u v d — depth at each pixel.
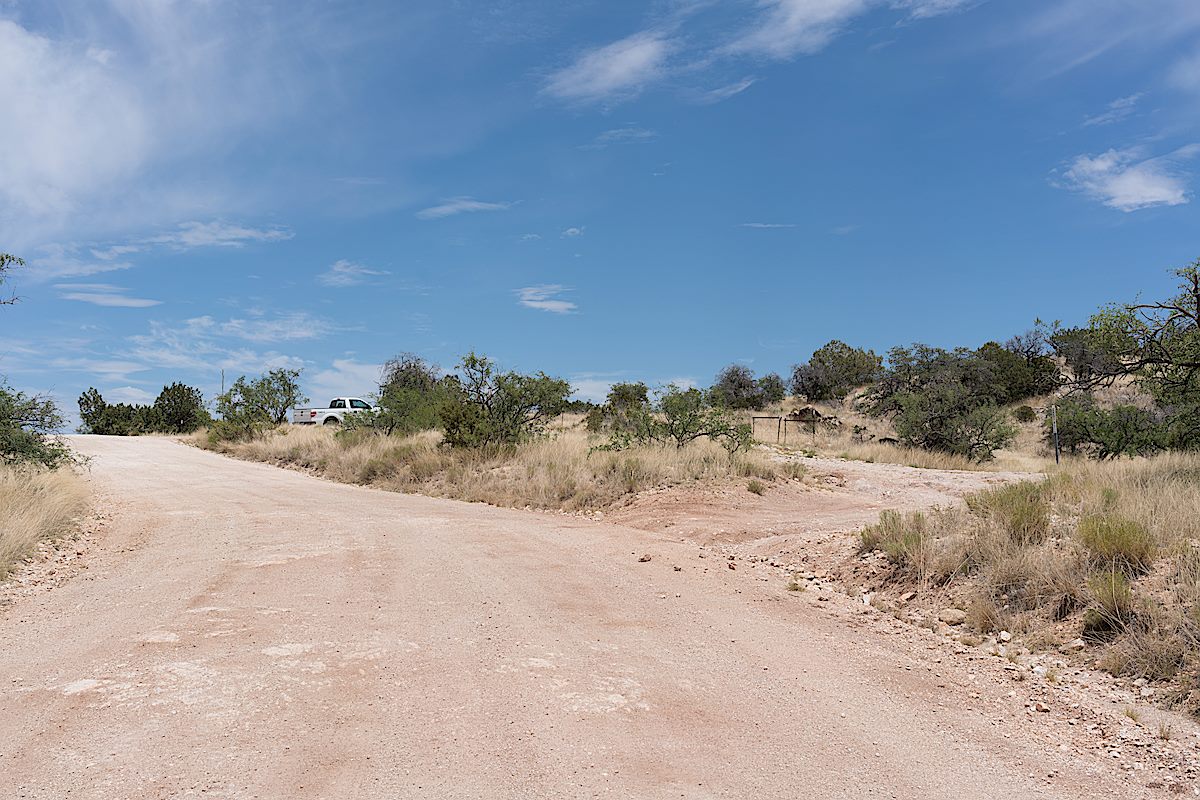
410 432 27.53
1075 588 7.21
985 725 5.34
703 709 5.37
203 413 40.81
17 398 16.39
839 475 19.48
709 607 8.05
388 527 12.45
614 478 16.33
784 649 6.81
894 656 6.75
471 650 6.38
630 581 9.02
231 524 12.95
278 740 4.64
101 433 49.28
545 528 12.58
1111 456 22.77
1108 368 15.13
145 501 16.27
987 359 41.50
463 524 12.80
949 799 4.27
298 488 19.36
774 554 10.77
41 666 5.93
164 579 8.91
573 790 4.16
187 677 5.65
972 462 27.83
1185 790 4.45
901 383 40.31
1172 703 5.59
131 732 4.72
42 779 4.14
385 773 4.27
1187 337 13.56
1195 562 6.91
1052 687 6.00
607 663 6.20
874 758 4.74
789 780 4.40
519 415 22.67
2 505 11.37
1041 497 9.84
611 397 30.77
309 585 8.51
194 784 4.10
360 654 6.20
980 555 8.40
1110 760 4.82
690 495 15.09
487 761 4.45
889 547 9.18
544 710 5.20
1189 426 15.70
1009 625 7.31
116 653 6.20
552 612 7.60
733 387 51.53
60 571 9.60
